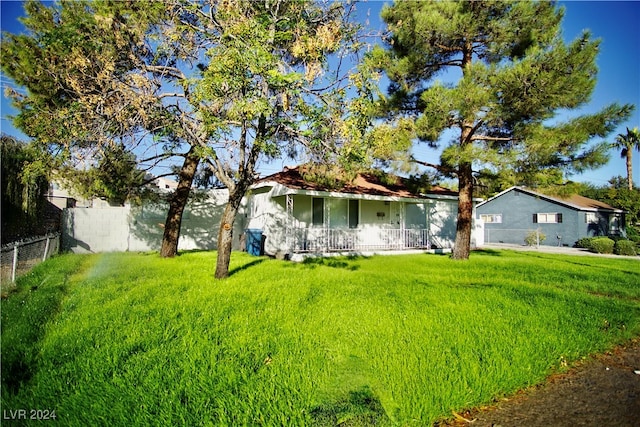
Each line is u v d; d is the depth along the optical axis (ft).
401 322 14.61
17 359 10.17
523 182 36.58
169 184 73.77
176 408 8.10
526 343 12.37
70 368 9.84
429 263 36.60
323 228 42.19
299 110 20.07
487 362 10.78
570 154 32.94
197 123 20.75
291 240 39.11
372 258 40.81
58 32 18.30
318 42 18.60
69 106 19.71
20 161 30.86
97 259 32.76
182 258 34.24
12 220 32.42
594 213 80.07
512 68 29.48
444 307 17.21
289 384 9.25
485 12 34.53
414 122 36.17
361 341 12.27
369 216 49.90
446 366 10.40
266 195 44.16
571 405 9.04
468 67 31.89
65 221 41.09
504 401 9.24
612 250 60.08
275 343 12.01
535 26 34.12
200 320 14.26
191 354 10.93
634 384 10.25
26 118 20.18
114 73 19.49
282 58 21.72
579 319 15.72
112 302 16.53
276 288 20.98
